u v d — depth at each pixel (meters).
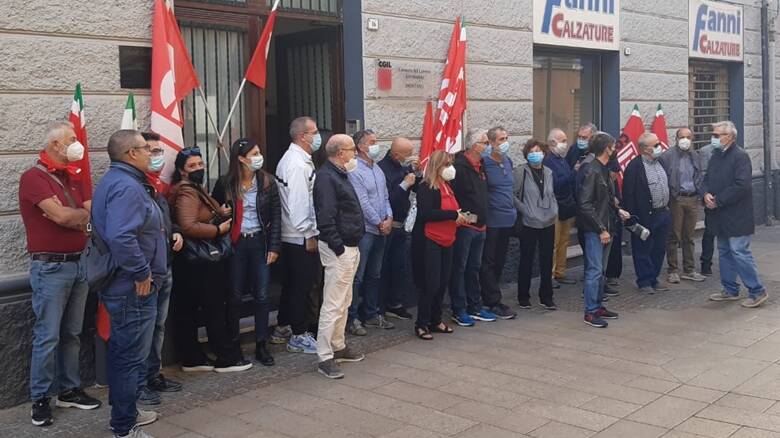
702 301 8.66
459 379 6.08
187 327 6.25
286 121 8.77
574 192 8.90
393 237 7.73
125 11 6.16
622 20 11.27
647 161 9.07
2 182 5.59
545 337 7.27
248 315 7.34
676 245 9.70
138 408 5.46
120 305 4.70
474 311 7.88
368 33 8.00
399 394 5.75
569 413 5.34
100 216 4.64
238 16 7.20
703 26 12.91
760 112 14.57
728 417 5.21
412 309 8.37
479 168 7.55
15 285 5.58
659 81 12.05
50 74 5.79
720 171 8.32
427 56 8.55
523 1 9.62
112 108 6.12
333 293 6.14
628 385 5.89
